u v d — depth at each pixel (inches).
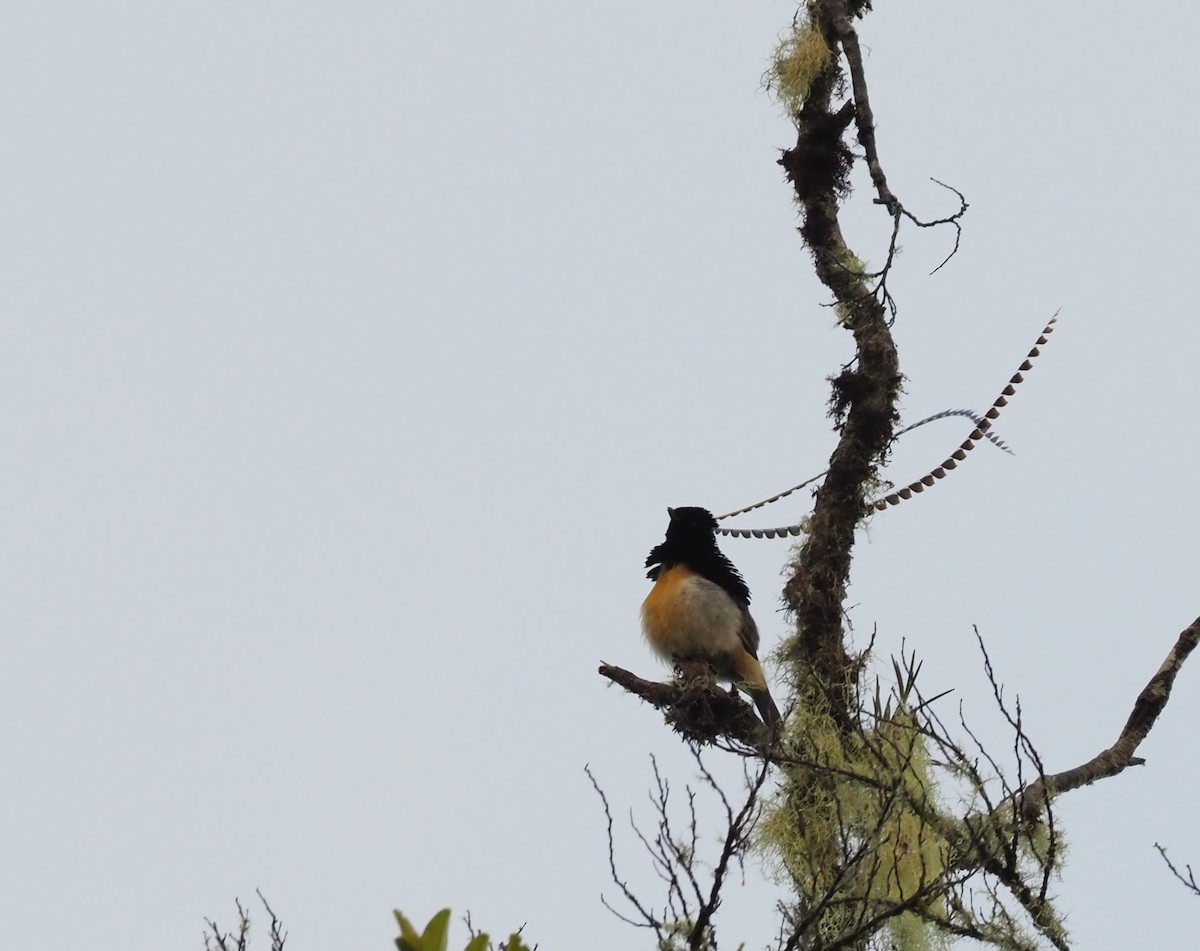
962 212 484.7
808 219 512.4
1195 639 465.1
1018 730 385.4
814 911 354.3
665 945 346.6
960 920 389.1
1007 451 493.4
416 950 237.8
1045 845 408.2
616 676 486.9
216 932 383.9
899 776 392.8
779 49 530.0
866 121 498.0
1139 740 454.3
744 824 364.2
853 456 487.8
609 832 357.1
